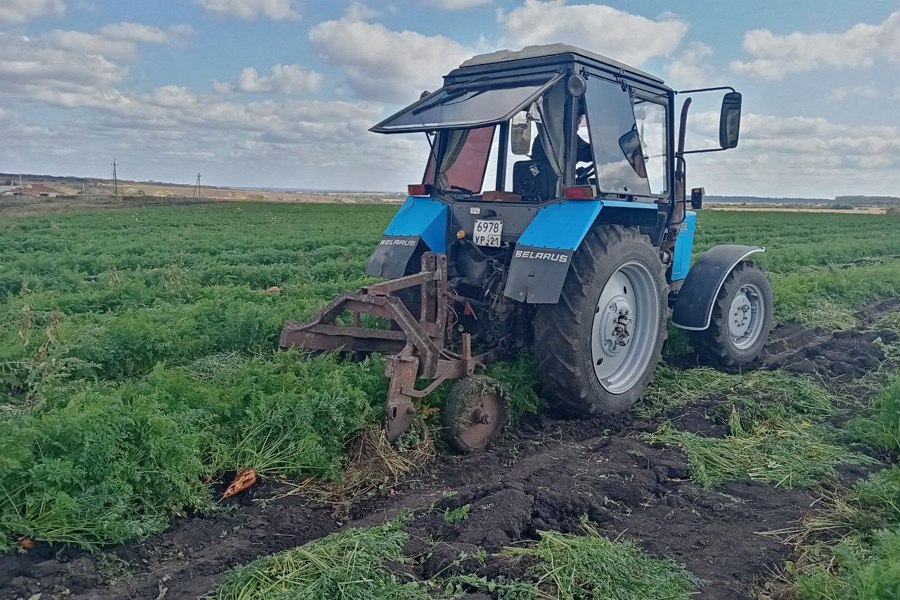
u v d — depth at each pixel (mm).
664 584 3604
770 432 6035
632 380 6449
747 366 8078
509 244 6125
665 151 7195
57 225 30016
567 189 5793
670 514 4570
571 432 5988
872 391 7227
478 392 5414
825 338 9820
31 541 3783
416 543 3869
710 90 6973
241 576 3527
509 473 5078
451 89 6086
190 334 7258
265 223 35469
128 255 18203
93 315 8578
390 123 5789
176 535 4078
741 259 7555
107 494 3988
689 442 5629
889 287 13844
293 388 5227
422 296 5578
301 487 4703
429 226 6473
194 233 26672
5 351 6219
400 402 5012
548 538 3912
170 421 4430
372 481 4801
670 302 7746
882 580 3271
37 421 4242
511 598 3414
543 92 5531
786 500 4801
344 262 16641
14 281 12125
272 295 10555
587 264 5781
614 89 6336
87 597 3490
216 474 4746
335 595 3359
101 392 5234
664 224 7230
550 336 5816
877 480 4777
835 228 36438
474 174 6641
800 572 3904
